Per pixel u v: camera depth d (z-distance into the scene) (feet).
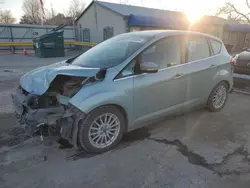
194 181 7.80
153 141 10.66
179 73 11.53
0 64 36.04
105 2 60.75
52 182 7.71
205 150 9.87
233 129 12.07
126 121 10.21
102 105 9.13
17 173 8.15
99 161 8.99
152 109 10.93
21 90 10.94
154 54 10.69
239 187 7.52
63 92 9.90
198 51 12.77
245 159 9.20
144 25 48.49
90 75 9.11
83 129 8.96
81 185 7.59
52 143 10.27
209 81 13.39
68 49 67.77
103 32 58.29
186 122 12.91
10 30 61.98
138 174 8.18
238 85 20.44
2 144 10.16
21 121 10.08
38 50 47.80
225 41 72.33
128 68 9.80
